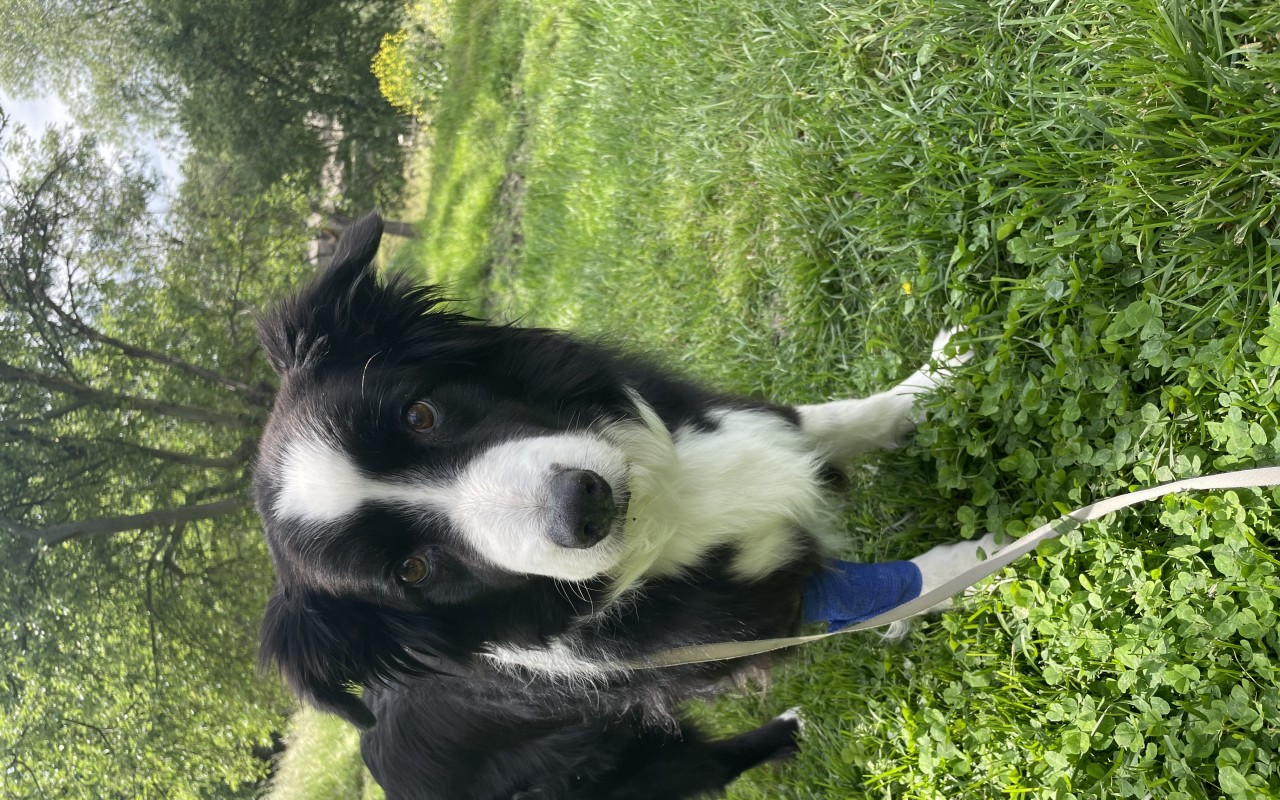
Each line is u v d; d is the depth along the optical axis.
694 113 0.77
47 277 2.65
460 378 0.48
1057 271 0.44
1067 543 0.42
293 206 3.07
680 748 0.65
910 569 0.50
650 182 0.88
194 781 2.70
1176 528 0.37
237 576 2.77
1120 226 0.41
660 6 0.83
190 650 2.70
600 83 0.98
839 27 0.60
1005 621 0.46
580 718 0.60
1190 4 0.39
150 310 2.80
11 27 3.05
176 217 3.00
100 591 2.61
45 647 2.56
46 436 2.57
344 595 0.48
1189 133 0.38
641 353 0.56
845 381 0.61
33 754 2.59
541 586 0.47
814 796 0.62
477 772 0.63
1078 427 0.43
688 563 0.50
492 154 1.46
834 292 0.63
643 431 0.49
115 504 2.64
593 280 0.98
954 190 0.51
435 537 0.45
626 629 0.50
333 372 0.48
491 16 1.75
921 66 0.54
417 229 2.00
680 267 0.82
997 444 0.50
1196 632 0.37
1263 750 0.34
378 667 0.50
